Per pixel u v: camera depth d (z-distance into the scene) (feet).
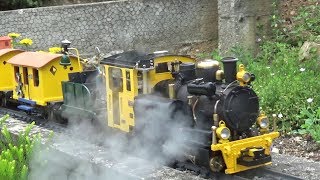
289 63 15.03
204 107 8.92
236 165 8.84
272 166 9.11
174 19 20.77
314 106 12.23
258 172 9.05
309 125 11.50
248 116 8.92
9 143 9.46
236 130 8.87
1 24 19.11
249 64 15.92
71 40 19.88
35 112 13.10
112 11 20.11
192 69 9.54
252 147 8.96
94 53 20.12
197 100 9.02
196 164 9.16
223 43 18.58
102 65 10.85
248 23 17.98
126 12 20.26
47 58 12.71
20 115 13.51
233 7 17.89
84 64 16.19
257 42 18.10
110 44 20.26
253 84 13.58
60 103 12.45
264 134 9.20
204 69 9.20
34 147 9.11
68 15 19.72
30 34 19.47
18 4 21.30
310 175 8.61
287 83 13.01
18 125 11.05
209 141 8.78
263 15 18.12
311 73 14.01
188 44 21.03
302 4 18.86
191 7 20.89
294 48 16.61
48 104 12.60
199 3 20.93
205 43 21.15
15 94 13.80
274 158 9.54
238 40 17.99
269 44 17.38
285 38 17.81
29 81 13.10
